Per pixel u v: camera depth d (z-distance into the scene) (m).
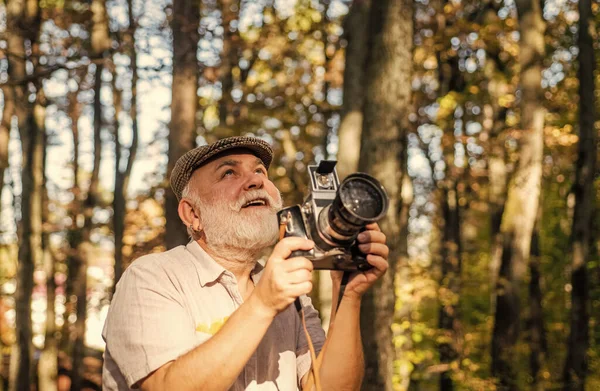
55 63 9.38
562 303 18.98
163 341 2.44
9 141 16.17
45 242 18.17
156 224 17.09
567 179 18.59
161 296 2.54
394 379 13.09
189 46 9.98
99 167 18.19
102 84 17.98
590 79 12.09
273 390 2.65
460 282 17.03
